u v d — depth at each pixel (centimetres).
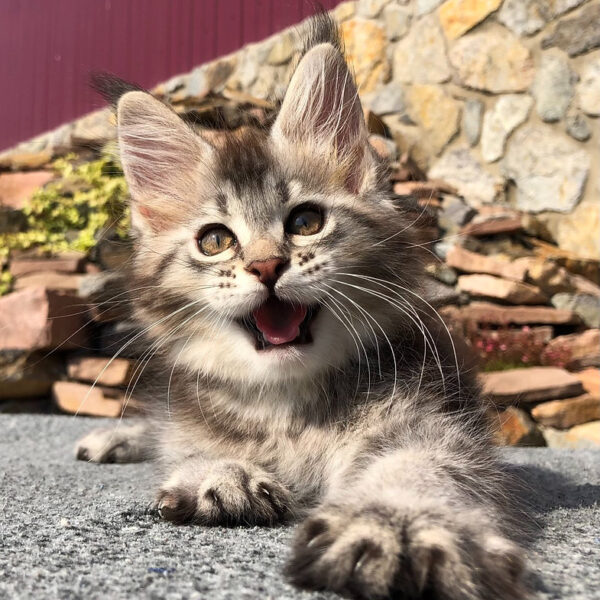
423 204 43
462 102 68
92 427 50
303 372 23
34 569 16
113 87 27
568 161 63
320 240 23
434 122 70
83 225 65
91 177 64
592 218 62
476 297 57
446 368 25
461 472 19
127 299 28
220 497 21
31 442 44
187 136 26
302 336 24
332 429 23
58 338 56
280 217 24
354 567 14
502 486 21
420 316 25
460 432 22
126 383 54
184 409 26
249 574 16
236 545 18
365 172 25
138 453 36
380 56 73
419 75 71
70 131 92
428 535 14
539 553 18
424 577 13
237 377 24
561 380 49
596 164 62
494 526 17
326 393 24
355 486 19
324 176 25
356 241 24
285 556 17
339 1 77
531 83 65
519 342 54
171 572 16
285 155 25
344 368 24
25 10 100
